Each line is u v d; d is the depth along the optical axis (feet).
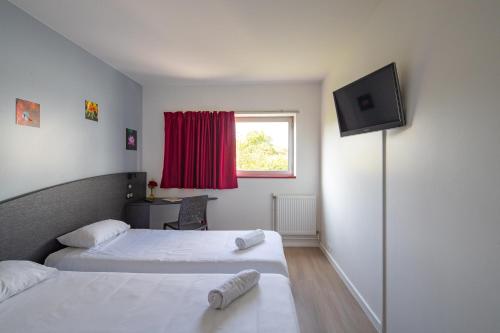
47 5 6.22
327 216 11.19
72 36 7.76
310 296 8.07
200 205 10.73
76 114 8.21
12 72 6.10
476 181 3.52
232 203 12.73
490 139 3.31
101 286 5.16
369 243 6.95
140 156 12.59
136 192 11.72
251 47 8.58
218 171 12.37
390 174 5.88
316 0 6.16
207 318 4.15
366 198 7.14
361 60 7.59
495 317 3.23
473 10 3.56
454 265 3.92
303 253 11.71
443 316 4.16
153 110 12.75
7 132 5.98
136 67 10.31
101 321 4.07
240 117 13.15
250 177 12.69
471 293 3.60
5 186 5.94
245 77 11.55
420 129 4.79
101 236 7.45
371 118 6.28
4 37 5.90
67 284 5.23
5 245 5.78
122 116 10.92
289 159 13.15
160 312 4.31
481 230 3.44
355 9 6.56
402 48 5.41
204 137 12.44
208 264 6.47
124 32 7.57
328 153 11.02
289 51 8.90
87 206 8.46
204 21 7.02
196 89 12.71
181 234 8.72
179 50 8.80
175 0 6.09
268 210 12.70
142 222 10.91
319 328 6.52
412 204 5.03
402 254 5.39
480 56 3.45
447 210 4.07
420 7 4.77
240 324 4.01
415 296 4.93
